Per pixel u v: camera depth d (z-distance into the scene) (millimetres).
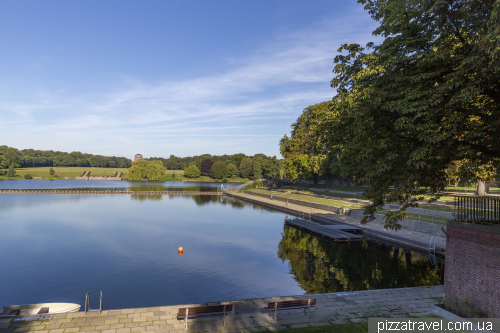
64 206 65688
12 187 124812
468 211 13055
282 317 13023
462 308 11914
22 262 26578
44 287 20938
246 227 44281
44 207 63500
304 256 28859
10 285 21266
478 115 11930
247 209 65875
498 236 10727
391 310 13836
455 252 12516
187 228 43062
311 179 111375
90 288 20844
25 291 20234
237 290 20484
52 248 31344
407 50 12852
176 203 76000
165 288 20828
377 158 13008
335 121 16047
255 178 172750
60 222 46156
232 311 12805
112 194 97875
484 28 11016
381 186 13227
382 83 13023
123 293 19984
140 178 183750
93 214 54688
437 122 11562
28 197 84625
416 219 35531
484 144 12172
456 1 11188
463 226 12133
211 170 192500
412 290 16750
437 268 24281
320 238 36625
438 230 31172
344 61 15758
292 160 79750
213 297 19344
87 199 81250
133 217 52031
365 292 16312
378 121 12945
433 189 13406
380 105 12211
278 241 35406
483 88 11062
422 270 23766
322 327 11883
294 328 11859
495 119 11484
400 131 12219
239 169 199000
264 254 29766
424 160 11914
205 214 57188
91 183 162000
